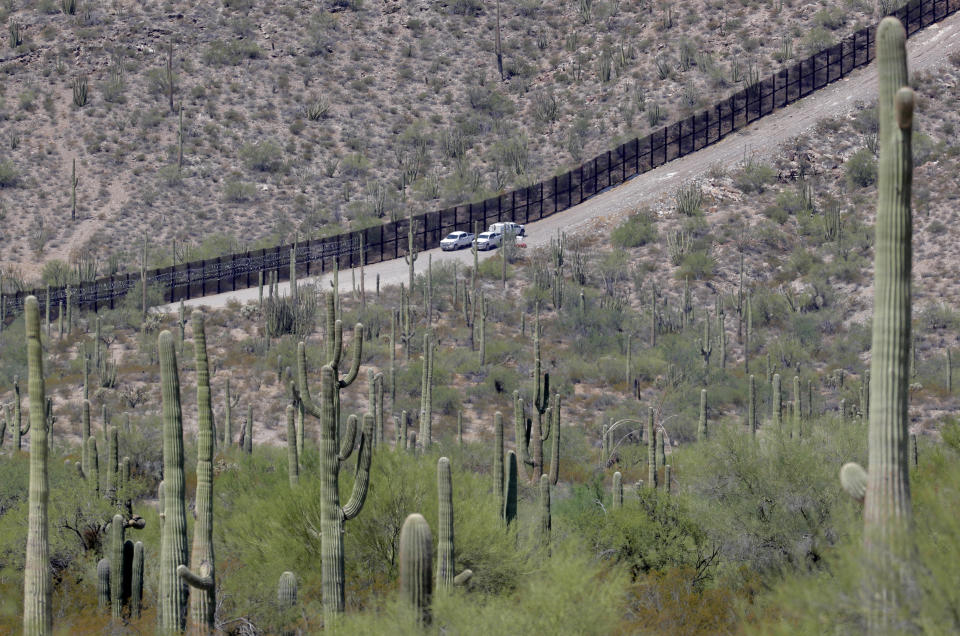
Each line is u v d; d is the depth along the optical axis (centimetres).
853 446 8250
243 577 6619
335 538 5750
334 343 5938
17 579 7712
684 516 7500
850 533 3822
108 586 6581
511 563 6475
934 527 3478
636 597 6606
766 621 3916
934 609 3189
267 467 10612
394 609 4728
